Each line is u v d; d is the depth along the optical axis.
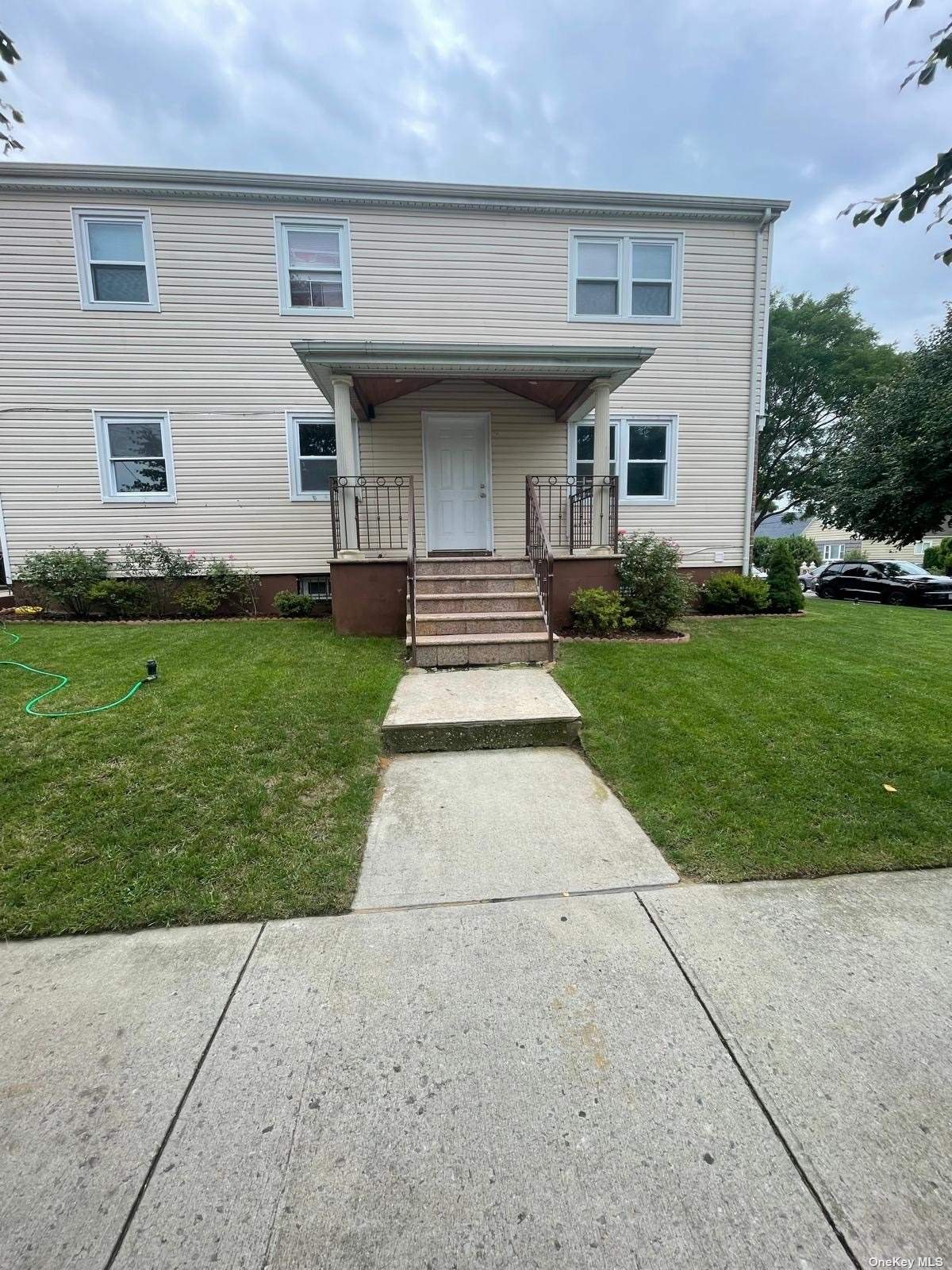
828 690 4.72
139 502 8.24
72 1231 1.22
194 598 7.90
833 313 25.66
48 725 3.78
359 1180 1.32
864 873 2.54
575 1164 1.36
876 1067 1.61
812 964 2.01
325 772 3.37
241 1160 1.37
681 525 9.19
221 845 2.69
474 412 8.48
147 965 2.03
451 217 8.20
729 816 2.95
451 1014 1.80
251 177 7.71
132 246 7.89
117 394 8.04
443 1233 1.22
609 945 2.11
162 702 4.19
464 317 8.31
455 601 6.12
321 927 2.23
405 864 2.63
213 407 8.19
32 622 7.40
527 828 2.94
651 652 5.88
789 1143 1.40
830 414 26.86
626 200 8.27
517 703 4.30
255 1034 1.73
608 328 8.60
